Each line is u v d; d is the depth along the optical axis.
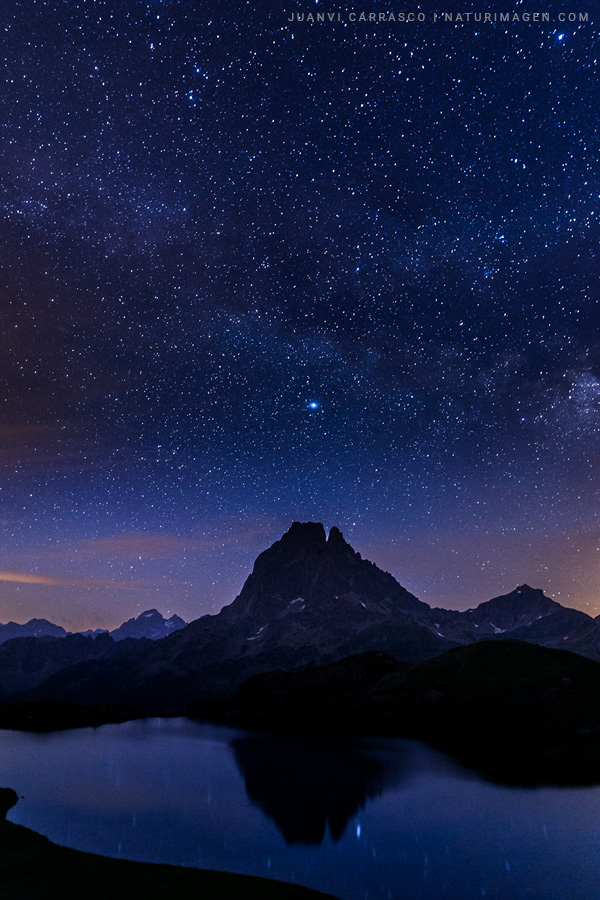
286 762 80.00
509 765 76.06
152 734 110.50
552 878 39.06
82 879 34.91
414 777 69.69
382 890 37.00
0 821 49.84
